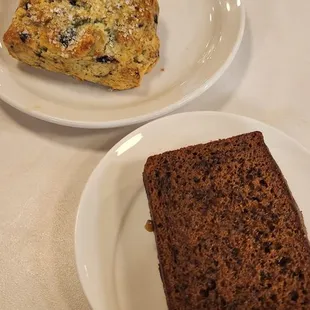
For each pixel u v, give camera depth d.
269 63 0.40
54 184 0.35
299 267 0.29
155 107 0.36
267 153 0.32
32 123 0.37
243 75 0.39
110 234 0.33
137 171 0.34
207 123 0.35
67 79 0.37
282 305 0.28
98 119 0.35
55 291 0.33
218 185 0.32
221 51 0.38
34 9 0.35
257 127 0.35
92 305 0.31
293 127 0.37
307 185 0.34
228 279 0.29
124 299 0.31
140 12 0.36
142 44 0.35
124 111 0.36
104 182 0.33
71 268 0.33
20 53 0.36
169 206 0.31
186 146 0.35
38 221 0.34
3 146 0.36
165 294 0.30
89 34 0.34
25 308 0.32
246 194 0.31
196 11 0.41
